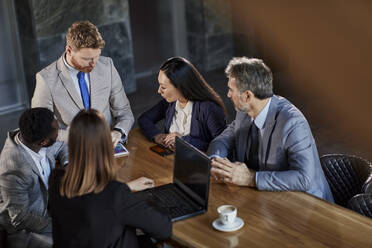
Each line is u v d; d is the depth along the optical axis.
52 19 5.31
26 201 2.46
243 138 2.65
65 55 2.96
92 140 1.80
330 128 4.99
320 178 2.51
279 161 2.48
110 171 1.85
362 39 6.01
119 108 3.19
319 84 6.13
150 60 6.85
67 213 1.86
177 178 2.45
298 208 2.22
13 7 5.43
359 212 2.26
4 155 2.44
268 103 2.48
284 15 6.39
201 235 2.06
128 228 1.94
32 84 5.65
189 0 6.70
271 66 6.71
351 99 5.65
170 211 2.22
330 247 1.95
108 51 5.80
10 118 5.59
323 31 6.22
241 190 2.39
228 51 6.96
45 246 2.47
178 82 2.88
